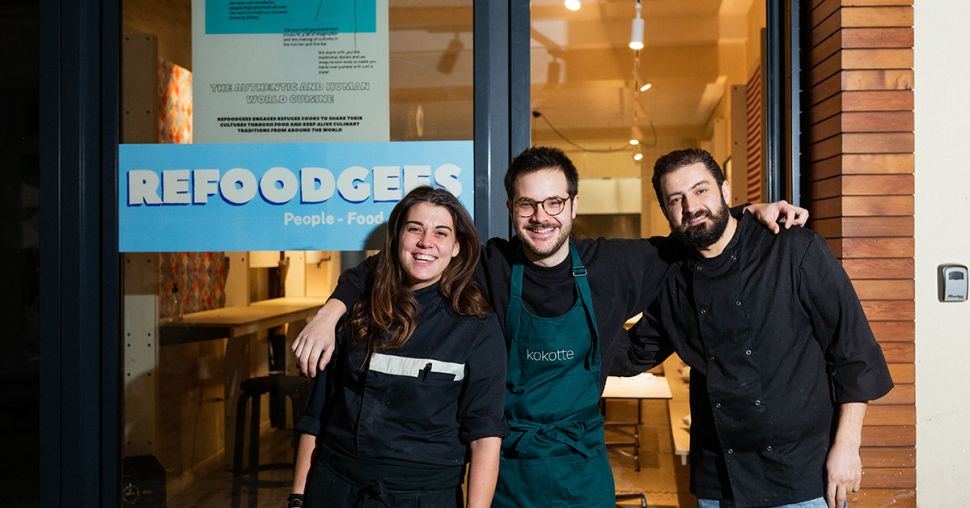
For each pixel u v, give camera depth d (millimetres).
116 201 2521
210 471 2695
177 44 2531
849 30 2377
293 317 2750
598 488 1792
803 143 2643
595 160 9227
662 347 2098
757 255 1872
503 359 1760
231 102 2504
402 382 1698
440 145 2486
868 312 2393
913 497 2406
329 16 2498
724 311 1865
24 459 4727
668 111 7535
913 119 2371
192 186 2508
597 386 1844
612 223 9281
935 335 2527
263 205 2502
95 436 2553
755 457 1878
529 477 1763
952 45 2531
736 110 4918
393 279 1774
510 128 2480
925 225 2529
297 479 1841
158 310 2652
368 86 2500
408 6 2500
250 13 2498
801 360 1863
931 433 2527
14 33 4930
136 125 2543
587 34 5445
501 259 1898
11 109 4957
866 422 2416
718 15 5129
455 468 1734
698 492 1979
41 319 2531
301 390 2730
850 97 2377
